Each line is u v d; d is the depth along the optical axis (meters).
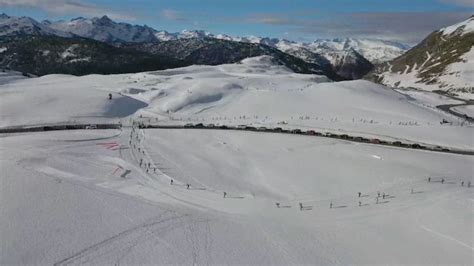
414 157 75.12
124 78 168.25
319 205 55.06
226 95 132.25
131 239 43.31
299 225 48.81
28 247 40.44
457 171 68.50
